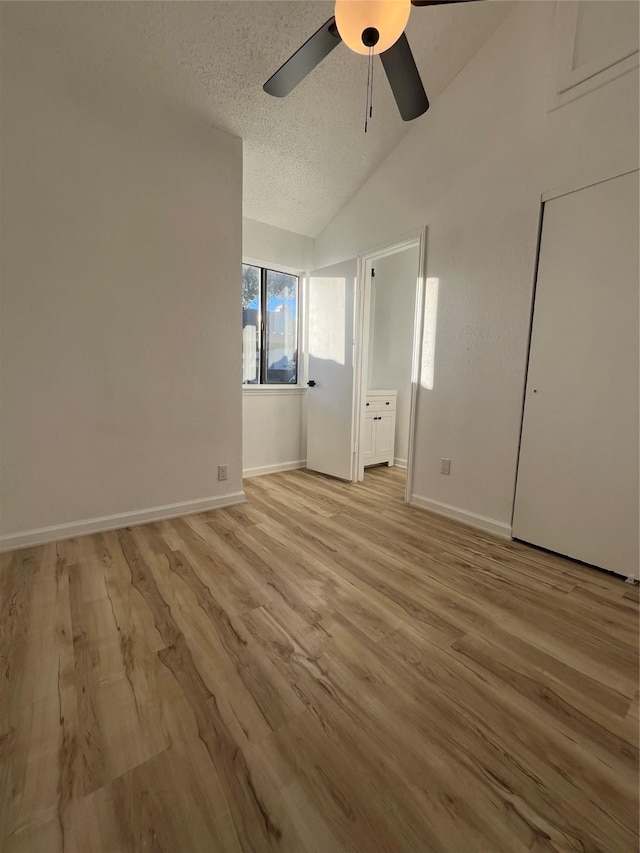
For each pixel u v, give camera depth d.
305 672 1.15
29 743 0.91
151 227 2.16
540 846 0.72
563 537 1.92
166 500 2.40
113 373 2.13
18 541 1.93
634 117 1.59
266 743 0.92
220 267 2.45
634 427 1.66
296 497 2.90
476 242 2.24
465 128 2.26
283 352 3.74
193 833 0.74
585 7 1.71
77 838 0.72
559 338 1.89
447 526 2.34
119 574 1.69
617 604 1.53
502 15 2.02
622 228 1.65
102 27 1.76
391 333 4.18
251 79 2.09
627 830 0.75
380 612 1.45
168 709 1.01
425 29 2.00
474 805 0.79
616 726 0.98
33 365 1.90
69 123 1.88
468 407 2.34
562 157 1.83
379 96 2.29
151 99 2.09
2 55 1.70
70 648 1.22
